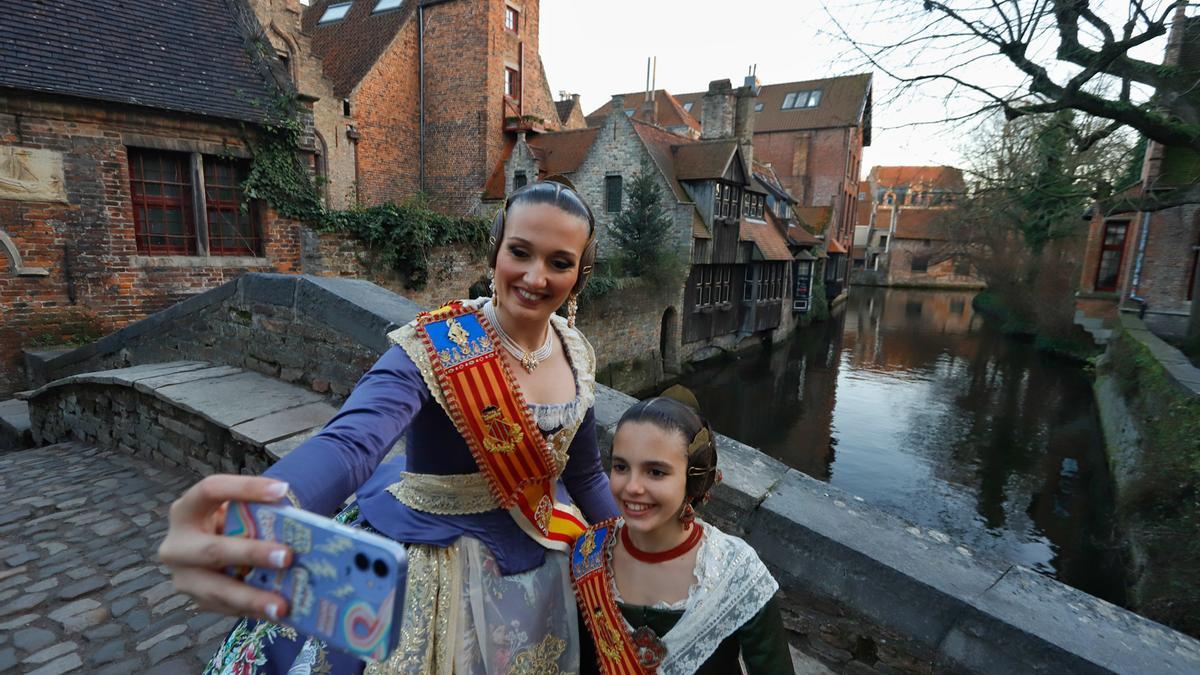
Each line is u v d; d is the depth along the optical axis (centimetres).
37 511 363
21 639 246
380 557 58
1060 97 762
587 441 144
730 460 269
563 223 108
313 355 402
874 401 1884
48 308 852
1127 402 1237
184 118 933
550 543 129
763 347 2625
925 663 204
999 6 730
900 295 5075
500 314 118
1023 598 196
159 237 954
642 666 122
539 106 2392
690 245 1911
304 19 2405
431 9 2075
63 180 845
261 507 65
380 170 2019
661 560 125
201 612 267
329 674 104
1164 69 769
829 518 230
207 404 377
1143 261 1761
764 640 119
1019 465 1376
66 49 863
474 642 113
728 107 2489
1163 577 696
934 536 227
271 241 1045
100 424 496
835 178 4128
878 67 845
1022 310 2934
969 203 1219
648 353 1886
